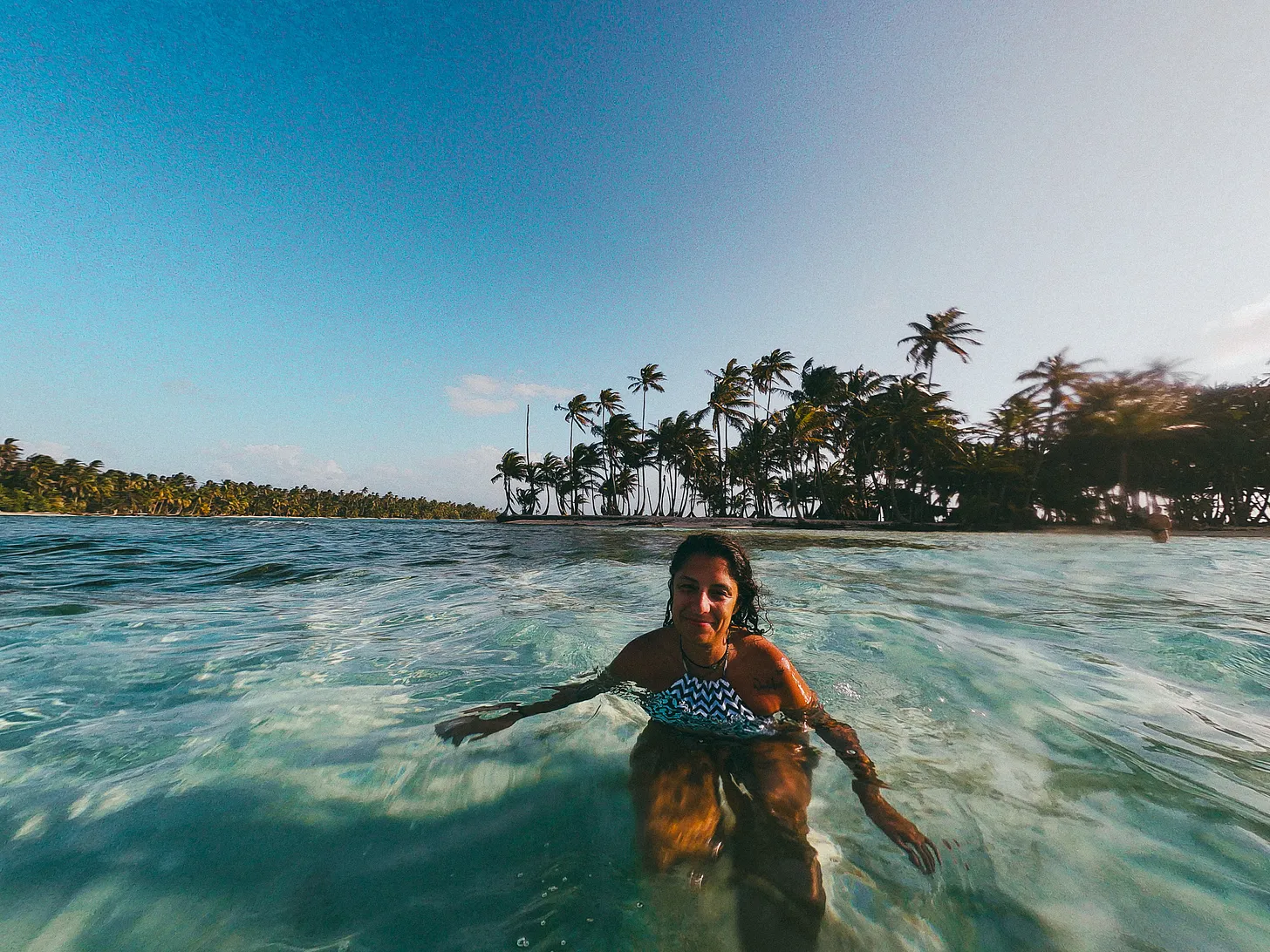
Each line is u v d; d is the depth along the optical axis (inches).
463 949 37.9
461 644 119.4
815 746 66.9
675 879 44.9
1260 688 91.4
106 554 318.3
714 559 69.6
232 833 51.2
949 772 62.6
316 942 38.8
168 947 38.3
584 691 77.9
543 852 48.3
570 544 499.5
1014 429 1386.6
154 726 75.3
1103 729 74.6
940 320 1414.9
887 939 39.3
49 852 48.2
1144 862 46.9
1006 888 44.0
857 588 201.2
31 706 82.9
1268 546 555.5
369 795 57.6
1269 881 44.6
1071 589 204.4
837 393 1524.4
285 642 122.3
